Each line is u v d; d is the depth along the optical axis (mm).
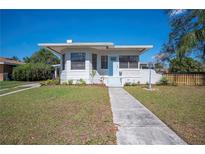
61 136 4230
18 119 5555
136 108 7230
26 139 4066
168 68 29406
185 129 4688
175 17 23438
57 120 5457
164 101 8766
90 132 4484
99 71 19000
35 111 6605
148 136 4246
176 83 18844
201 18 19469
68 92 12039
